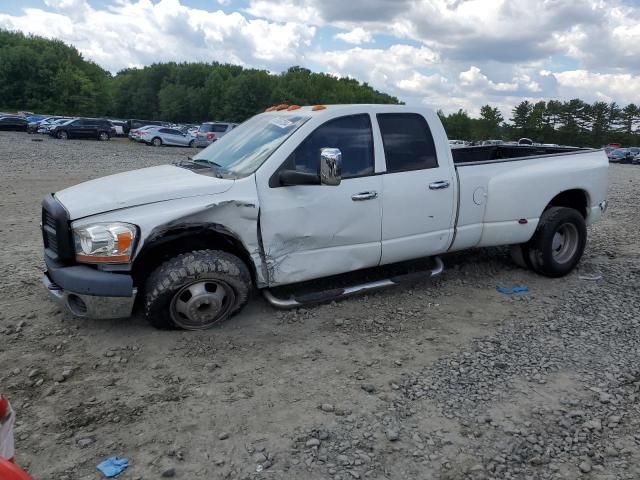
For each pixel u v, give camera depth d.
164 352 4.29
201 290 4.48
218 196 4.46
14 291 5.55
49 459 3.05
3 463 1.80
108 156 26.64
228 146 5.36
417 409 3.60
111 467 2.97
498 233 5.92
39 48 114.94
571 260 6.36
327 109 5.06
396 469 3.02
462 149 7.84
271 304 4.95
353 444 3.23
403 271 6.26
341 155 4.78
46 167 19.30
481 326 4.96
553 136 118.06
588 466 3.05
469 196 5.68
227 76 130.12
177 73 128.12
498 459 3.12
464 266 6.62
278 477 2.95
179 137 40.09
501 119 125.44
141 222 4.21
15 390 3.73
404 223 5.31
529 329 4.88
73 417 3.44
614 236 8.91
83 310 4.38
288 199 4.71
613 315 5.20
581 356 4.35
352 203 4.98
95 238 4.14
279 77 129.38
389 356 4.35
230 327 4.75
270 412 3.54
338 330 4.80
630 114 116.19
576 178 6.34
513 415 3.54
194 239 4.62
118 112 127.88
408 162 5.34
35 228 8.61
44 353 4.25
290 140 4.80
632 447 3.23
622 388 3.87
